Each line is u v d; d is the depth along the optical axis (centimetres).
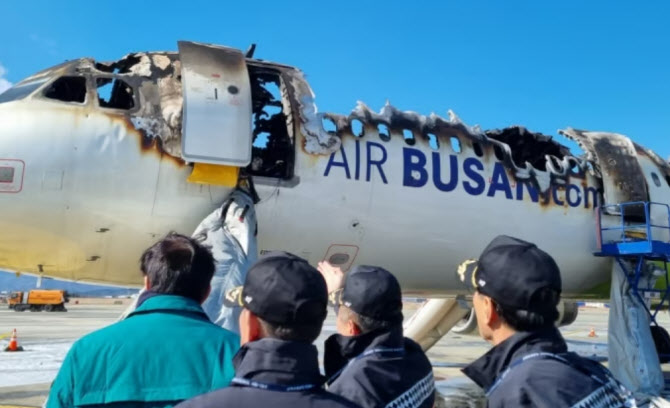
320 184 823
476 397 1073
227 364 268
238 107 757
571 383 238
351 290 327
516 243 277
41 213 699
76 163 705
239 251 687
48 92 750
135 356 261
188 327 276
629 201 1085
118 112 741
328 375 342
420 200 891
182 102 765
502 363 259
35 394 1035
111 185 719
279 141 909
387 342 319
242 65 810
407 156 895
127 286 862
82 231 726
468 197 933
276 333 215
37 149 694
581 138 1135
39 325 3066
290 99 836
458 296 1087
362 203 848
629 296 1049
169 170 741
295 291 215
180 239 307
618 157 1115
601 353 1945
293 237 826
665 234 1128
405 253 906
